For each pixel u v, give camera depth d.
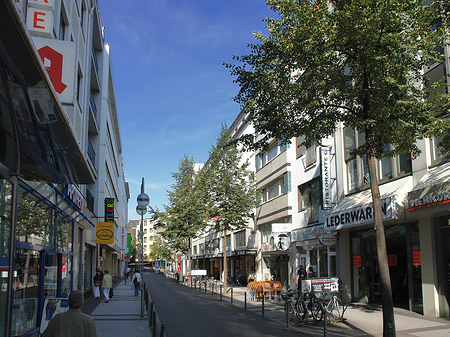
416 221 13.77
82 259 20.92
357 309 15.30
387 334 7.97
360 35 9.20
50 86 5.13
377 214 8.77
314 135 11.00
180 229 38.59
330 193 19.23
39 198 11.08
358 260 17.55
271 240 27.34
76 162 8.21
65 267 15.80
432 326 10.94
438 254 12.72
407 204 13.42
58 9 12.90
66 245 16.02
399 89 9.34
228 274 44.06
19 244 9.02
